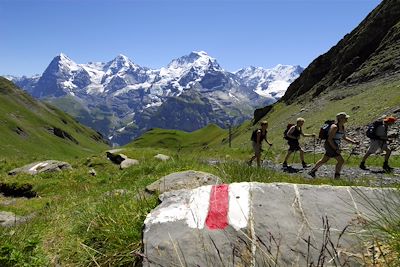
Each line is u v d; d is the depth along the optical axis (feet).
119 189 39.24
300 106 371.97
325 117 236.43
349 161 87.61
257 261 14.23
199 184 30.63
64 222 29.50
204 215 16.74
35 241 22.35
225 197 17.88
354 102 231.30
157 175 44.75
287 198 17.44
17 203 58.18
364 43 345.51
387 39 317.22
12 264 20.54
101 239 20.99
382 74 278.46
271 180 34.58
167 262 14.82
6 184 65.98
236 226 15.93
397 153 98.58
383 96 198.29
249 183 18.75
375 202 16.71
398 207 16.06
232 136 518.37
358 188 17.72
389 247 13.82
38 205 52.65
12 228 29.48
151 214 17.53
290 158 105.40
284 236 15.23
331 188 17.92
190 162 48.75
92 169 78.43
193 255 14.92
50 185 66.44
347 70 338.95
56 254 22.53
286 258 14.30
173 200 18.44
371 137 70.90
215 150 123.75
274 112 440.86
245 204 17.16
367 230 14.82
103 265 18.66
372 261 13.56
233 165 36.81
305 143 160.56
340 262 13.79
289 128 74.90
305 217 16.15
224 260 14.53
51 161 82.12
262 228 15.71
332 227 15.46
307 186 18.20
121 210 23.27
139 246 18.53
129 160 81.61
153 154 90.33
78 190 60.08
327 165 78.43
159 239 15.84
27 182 66.13
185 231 16.03
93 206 29.07
